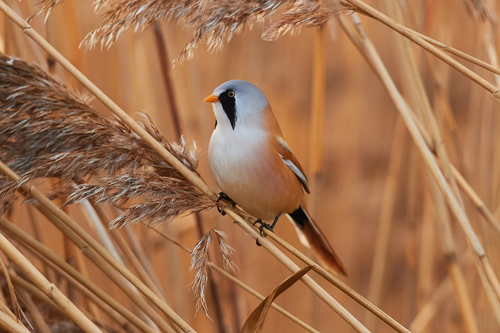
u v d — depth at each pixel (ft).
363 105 17.53
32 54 13.74
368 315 13.92
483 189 13.82
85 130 13.44
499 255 13.74
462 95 18.80
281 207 13.58
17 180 13.41
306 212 13.65
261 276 14.23
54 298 13.30
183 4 13.37
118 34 13.37
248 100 13.56
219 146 13.56
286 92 15.62
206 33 13.37
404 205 15.87
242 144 13.55
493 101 13.80
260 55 15.08
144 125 13.48
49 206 13.39
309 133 15.03
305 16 13.37
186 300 13.84
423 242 13.98
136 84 13.85
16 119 13.42
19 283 13.50
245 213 13.51
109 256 13.38
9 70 13.43
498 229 13.55
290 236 14.24
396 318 14.80
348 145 17.07
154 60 14.02
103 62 14.03
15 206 13.65
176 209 13.44
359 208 16.48
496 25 13.57
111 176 13.43
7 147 13.44
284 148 13.60
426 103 13.56
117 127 13.47
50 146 13.44
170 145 13.50
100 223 13.60
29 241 13.42
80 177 13.47
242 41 14.25
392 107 17.56
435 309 13.94
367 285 15.15
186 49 13.38
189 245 13.98
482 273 13.43
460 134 17.15
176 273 13.83
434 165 13.47
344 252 15.60
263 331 14.15
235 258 13.98
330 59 18.13
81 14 14.16
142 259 13.67
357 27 13.57
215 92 13.57
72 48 13.69
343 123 17.33
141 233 13.84
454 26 14.20
